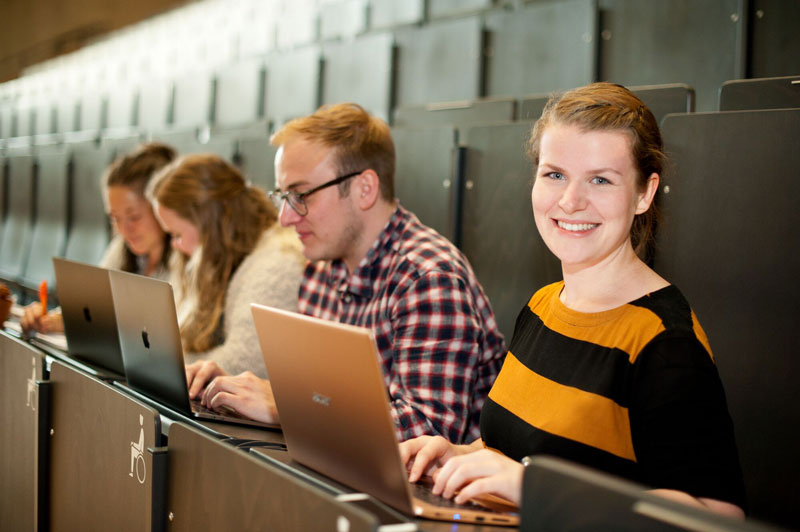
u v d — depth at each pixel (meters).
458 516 0.71
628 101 0.82
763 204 1.12
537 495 0.55
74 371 1.18
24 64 6.20
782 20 2.05
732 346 1.13
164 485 0.94
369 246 1.32
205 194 1.58
